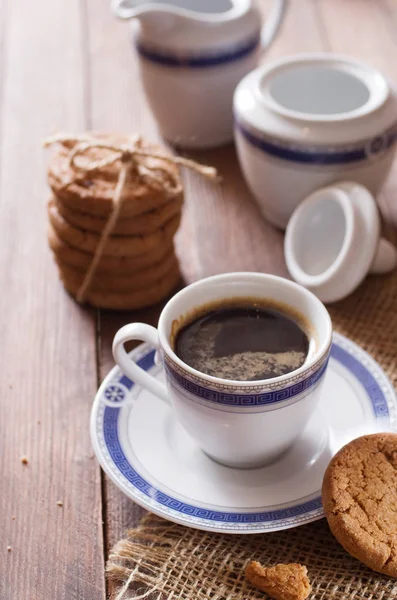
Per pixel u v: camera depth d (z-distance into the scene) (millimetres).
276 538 643
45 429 699
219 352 650
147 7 854
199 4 935
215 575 629
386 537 617
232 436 635
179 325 661
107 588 630
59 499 665
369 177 795
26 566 638
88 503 663
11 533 651
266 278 667
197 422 639
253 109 798
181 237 828
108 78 998
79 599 626
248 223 839
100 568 637
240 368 642
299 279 770
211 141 916
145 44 870
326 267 780
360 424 671
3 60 1023
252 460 651
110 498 665
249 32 878
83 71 1007
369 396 681
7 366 737
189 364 644
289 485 646
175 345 654
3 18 1094
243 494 642
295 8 1075
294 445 665
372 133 777
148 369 698
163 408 682
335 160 780
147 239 745
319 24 1047
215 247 819
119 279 758
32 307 777
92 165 748
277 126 784
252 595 622
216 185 876
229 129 913
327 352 636
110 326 764
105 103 966
